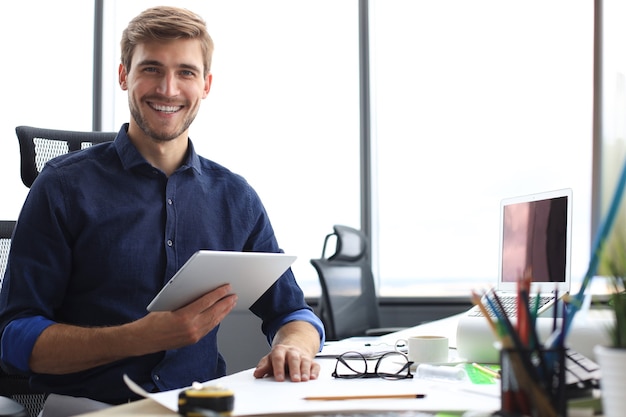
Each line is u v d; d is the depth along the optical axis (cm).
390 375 131
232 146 399
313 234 392
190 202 169
